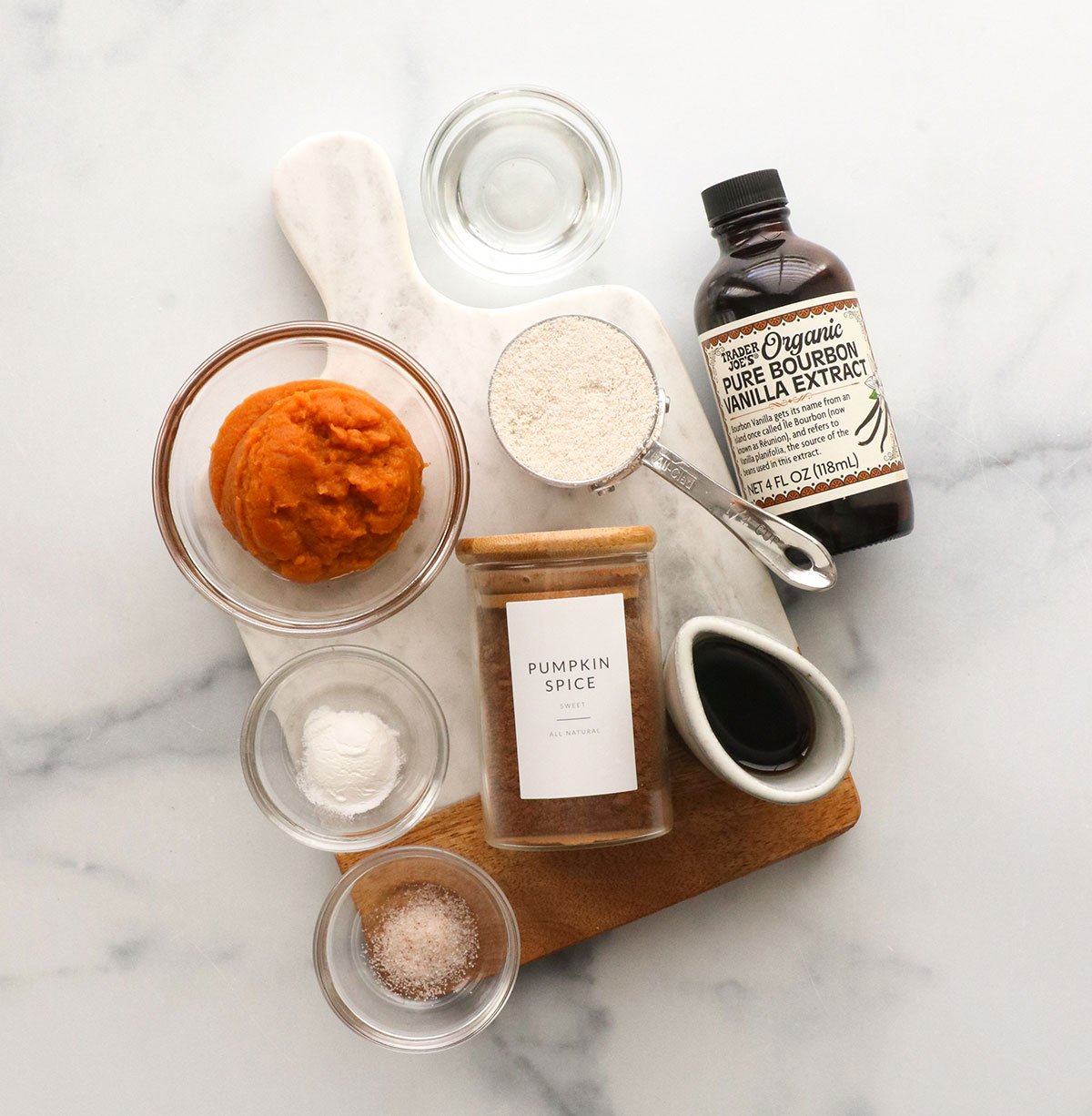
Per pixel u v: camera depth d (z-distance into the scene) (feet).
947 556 1.53
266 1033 1.51
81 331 1.50
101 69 1.50
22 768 1.51
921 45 1.53
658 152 1.52
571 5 1.51
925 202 1.53
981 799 1.53
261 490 1.34
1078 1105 1.52
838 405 1.38
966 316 1.54
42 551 1.51
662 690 1.41
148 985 1.51
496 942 1.43
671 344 1.47
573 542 1.31
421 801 1.42
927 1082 1.52
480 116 1.49
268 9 1.50
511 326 1.47
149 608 1.51
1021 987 1.53
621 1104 1.52
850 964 1.53
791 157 1.53
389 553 1.45
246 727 1.40
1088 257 1.53
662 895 1.46
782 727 1.39
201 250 1.50
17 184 1.50
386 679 1.46
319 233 1.45
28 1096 1.50
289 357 1.44
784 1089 1.52
